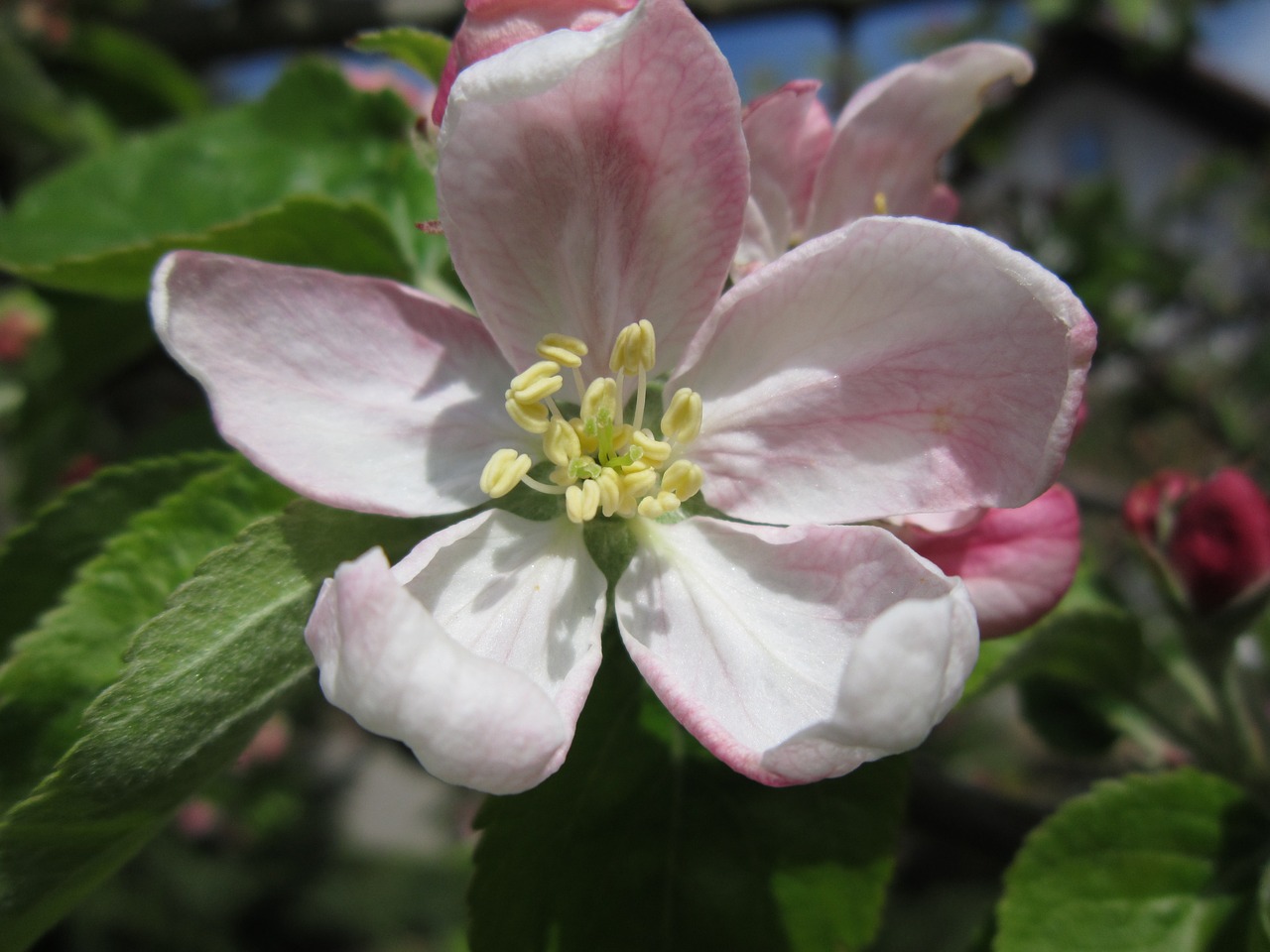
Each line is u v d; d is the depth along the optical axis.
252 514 0.06
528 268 0.05
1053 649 0.08
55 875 0.05
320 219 0.07
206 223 0.10
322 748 0.40
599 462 0.06
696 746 0.06
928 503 0.05
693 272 0.05
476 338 0.06
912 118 0.06
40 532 0.07
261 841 0.45
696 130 0.05
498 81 0.05
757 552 0.06
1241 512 0.08
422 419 0.06
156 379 0.15
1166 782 0.07
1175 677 0.09
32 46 0.17
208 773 0.06
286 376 0.05
